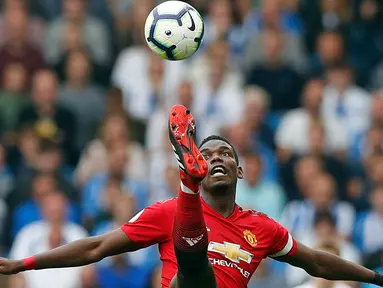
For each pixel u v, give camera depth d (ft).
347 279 90.07
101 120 159.63
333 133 158.10
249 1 175.32
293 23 177.17
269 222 87.25
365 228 145.69
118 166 144.87
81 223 141.08
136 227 85.15
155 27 88.38
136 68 164.45
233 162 86.33
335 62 167.43
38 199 142.92
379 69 175.73
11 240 142.72
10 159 151.94
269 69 166.81
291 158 152.35
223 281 84.28
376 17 179.42
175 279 82.38
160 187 144.97
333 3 178.29
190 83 156.15
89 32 171.42
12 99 158.30
